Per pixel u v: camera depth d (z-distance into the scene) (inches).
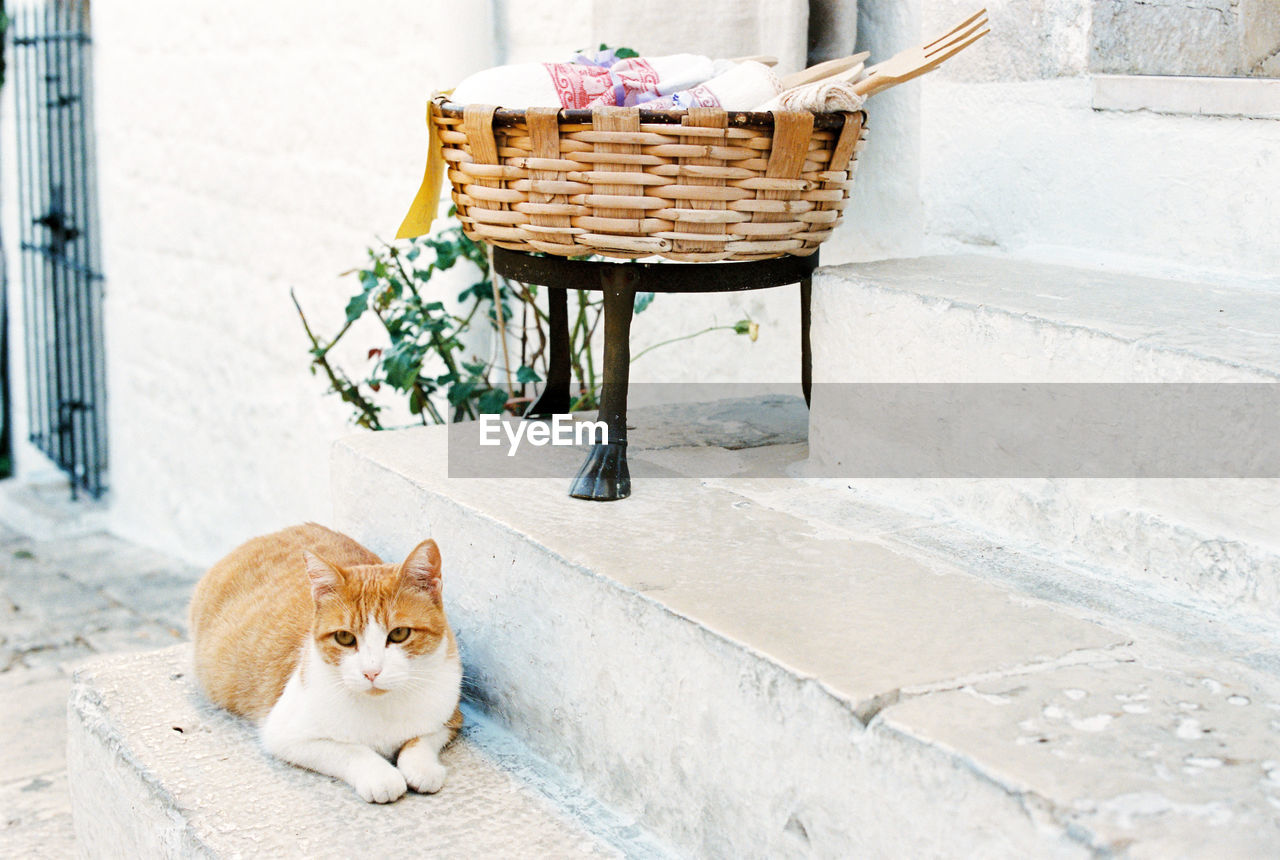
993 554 70.2
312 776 73.4
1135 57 91.5
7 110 250.5
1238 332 66.1
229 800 70.2
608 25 108.6
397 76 145.6
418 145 143.9
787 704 55.3
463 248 121.6
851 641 57.9
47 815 102.5
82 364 228.1
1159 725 49.7
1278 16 99.8
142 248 205.6
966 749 47.6
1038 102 92.5
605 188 71.7
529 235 75.6
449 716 76.0
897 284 79.4
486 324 140.4
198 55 182.9
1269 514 59.6
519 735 77.4
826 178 76.9
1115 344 65.2
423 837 66.2
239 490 187.2
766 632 58.9
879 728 50.7
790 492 82.5
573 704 71.2
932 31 98.2
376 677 69.5
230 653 81.4
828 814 54.1
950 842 48.0
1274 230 80.1
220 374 188.7
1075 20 88.9
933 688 53.1
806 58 102.8
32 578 192.5
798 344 113.5
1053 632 59.0
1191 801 44.0
